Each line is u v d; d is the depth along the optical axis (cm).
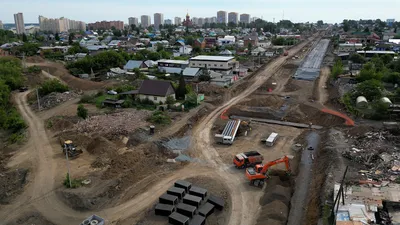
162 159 4169
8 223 2864
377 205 2811
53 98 6838
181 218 2805
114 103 6225
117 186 3431
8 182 3575
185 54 14250
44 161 4050
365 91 6303
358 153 3938
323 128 5272
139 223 2861
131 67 10781
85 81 8806
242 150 4469
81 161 4050
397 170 3484
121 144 4462
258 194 3372
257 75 9619
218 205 3078
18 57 12488
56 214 3003
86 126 5059
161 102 6331
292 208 3084
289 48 16550
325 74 9506
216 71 9900
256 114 5956
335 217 2658
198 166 4000
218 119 5753
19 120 5475
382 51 12619
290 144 4672
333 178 3369
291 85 8125
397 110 5353
